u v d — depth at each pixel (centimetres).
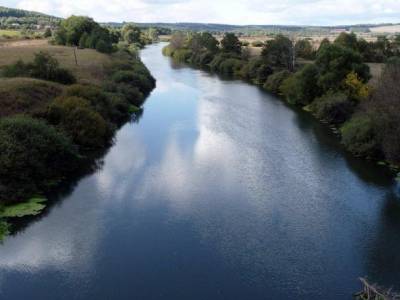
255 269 2158
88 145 3903
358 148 3694
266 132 4466
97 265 2181
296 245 2366
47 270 2134
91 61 7294
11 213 2636
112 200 2875
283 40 8244
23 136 3027
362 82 5028
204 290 2005
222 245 2361
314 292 1995
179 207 2783
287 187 3091
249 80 8112
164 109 5550
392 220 2623
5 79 4750
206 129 4575
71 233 2467
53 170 3180
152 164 3528
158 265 2184
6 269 2134
